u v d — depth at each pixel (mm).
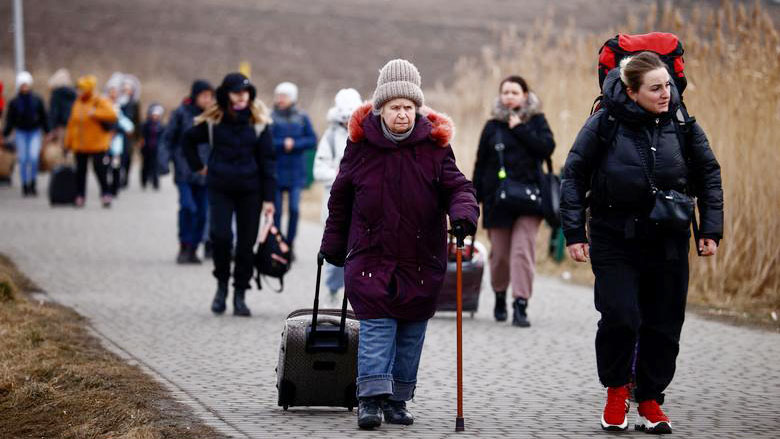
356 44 199500
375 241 21312
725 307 40875
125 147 95250
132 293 40906
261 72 178875
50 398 24109
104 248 54375
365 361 21266
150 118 96125
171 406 23141
